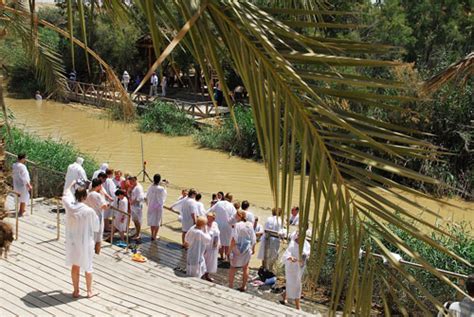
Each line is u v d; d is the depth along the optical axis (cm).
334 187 209
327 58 194
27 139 1662
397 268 212
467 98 1781
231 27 200
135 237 1171
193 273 896
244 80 201
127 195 1152
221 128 2458
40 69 717
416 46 2606
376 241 212
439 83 739
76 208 710
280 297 943
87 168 1617
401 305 218
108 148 2366
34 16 215
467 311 496
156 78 2945
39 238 940
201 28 198
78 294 736
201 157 2281
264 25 198
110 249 946
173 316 712
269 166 203
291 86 200
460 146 1802
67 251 721
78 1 198
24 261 838
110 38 2986
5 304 696
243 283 962
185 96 3130
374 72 985
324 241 211
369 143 200
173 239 1240
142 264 891
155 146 2431
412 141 199
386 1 2383
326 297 934
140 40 3109
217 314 735
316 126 203
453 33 2639
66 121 2845
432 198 201
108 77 434
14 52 2941
